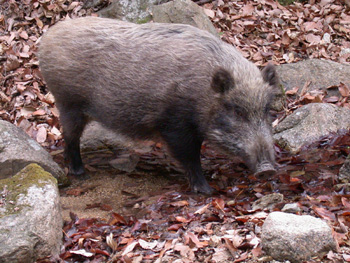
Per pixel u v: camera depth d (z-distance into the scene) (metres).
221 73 3.03
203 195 3.28
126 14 4.56
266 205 2.99
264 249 2.63
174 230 2.91
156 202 3.20
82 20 3.50
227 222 2.88
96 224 3.01
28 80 4.25
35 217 2.78
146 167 3.68
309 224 2.61
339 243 2.63
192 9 4.45
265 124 3.05
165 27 3.30
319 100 3.96
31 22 4.59
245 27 4.76
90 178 3.60
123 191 3.40
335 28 4.86
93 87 3.38
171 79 3.18
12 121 4.07
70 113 3.53
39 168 3.03
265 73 3.15
